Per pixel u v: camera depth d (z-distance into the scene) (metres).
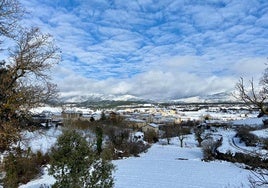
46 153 30.80
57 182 10.16
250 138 59.31
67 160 10.19
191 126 127.88
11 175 17.19
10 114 11.90
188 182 31.36
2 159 16.59
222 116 176.12
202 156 60.41
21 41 12.62
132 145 62.25
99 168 10.79
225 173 37.47
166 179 32.62
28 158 27.06
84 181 10.30
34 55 12.69
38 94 12.84
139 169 39.44
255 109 7.43
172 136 104.19
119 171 36.59
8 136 12.32
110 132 61.47
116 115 111.88
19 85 12.40
